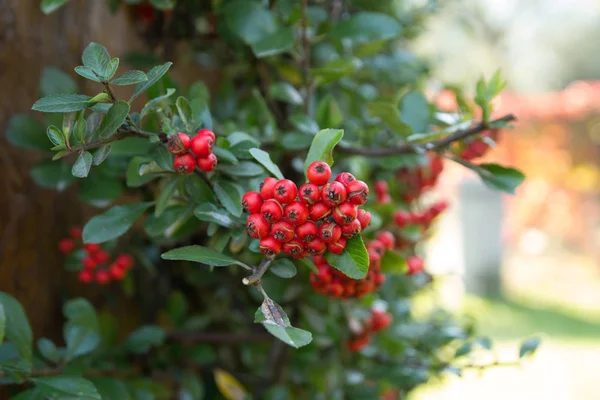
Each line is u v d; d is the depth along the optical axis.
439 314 0.63
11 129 0.42
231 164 0.35
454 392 1.16
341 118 0.43
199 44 0.53
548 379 1.21
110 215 0.37
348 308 0.46
